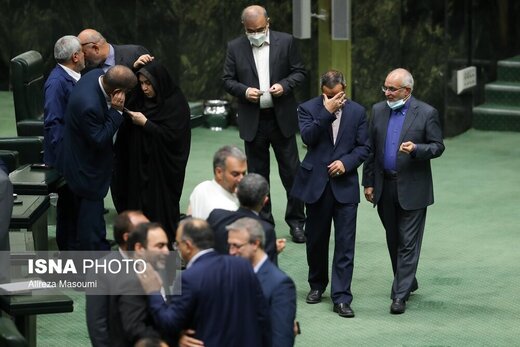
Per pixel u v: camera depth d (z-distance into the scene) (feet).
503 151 157.58
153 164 108.99
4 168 88.43
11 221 97.25
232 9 168.55
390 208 102.17
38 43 185.68
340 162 99.81
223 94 171.63
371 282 109.81
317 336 96.32
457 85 161.99
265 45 120.67
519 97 169.27
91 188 103.04
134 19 175.32
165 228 110.11
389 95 100.68
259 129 120.78
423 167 101.30
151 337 69.72
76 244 105.60
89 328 72.23
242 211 79.30
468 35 164.66
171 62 173.78
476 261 115.34
